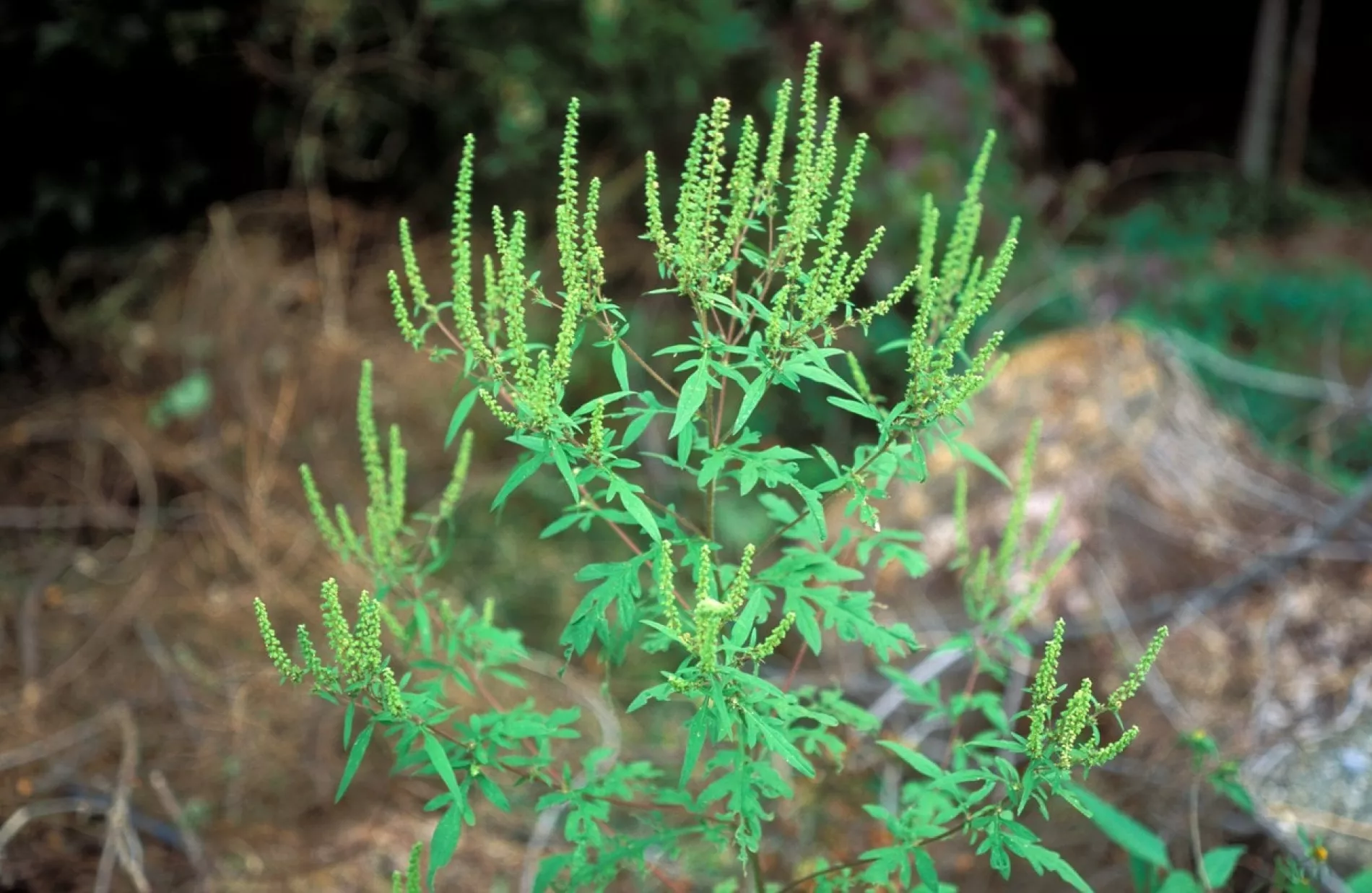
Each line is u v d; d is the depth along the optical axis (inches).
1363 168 509.0
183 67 211.3
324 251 204.4
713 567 76.0
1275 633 148.8
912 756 71.2
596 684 161.3
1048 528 88.5
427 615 83.7
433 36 217.8
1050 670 63.0
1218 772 108.7
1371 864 118.9
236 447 185.0
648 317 211.2
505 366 84.5
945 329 80.7
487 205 225.5
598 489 122.0
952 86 244.5
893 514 172.1
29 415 191.2
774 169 71.2
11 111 205.2
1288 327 298.7
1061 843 127.7
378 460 84.0
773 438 212.7
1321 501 171.9
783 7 243.1
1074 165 482.0
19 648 154.3
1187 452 174.7
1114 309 271.9
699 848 124.2
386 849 131.0
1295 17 505.0
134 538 175.6
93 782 133.6
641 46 221.6
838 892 86.0
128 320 200.2
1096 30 489.4
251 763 139.9
